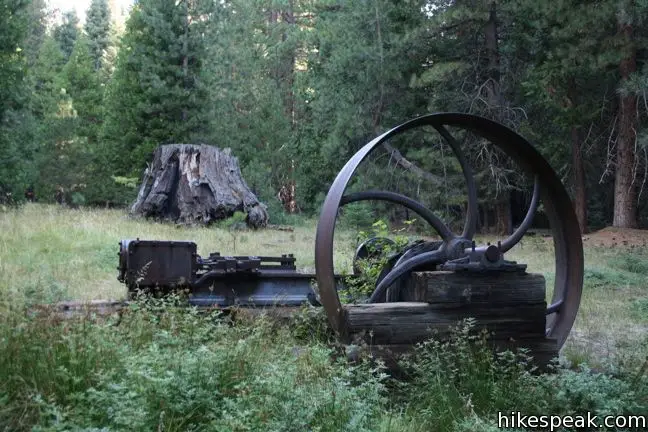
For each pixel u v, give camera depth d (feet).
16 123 82.58
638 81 70.38
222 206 69.82
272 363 15.33
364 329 17.63
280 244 54.19
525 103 92.94
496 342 18.51
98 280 32.40
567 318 21.25
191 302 22.17
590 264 50.21
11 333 14.20
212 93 108.37
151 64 97.04
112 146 102.83
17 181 80.69
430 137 87.10
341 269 27.43
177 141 98.99
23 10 79.51
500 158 86.48
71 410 12.33
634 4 69.00
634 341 24.02
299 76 122.42
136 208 72.59
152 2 98.12
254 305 22.80
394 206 88.07
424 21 86.28
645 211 98.84
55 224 51.78
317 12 123.54
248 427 12.21
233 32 122.83
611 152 90.17
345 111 89.04
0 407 12.05
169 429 12.20
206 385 13.67
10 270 32.04
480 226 99.14
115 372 13.64
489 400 16.25
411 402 16.24
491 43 86.89
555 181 20.80
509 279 18.72
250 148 111.55
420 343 17.88
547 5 74.28
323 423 13.10
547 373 18.74
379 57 86.99
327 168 106.52
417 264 19.85
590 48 75.77
